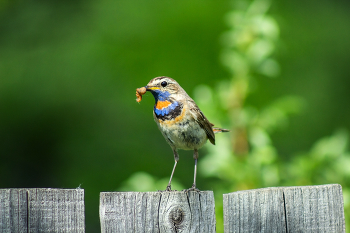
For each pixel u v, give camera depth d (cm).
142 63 1540
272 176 771
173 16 1552
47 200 450
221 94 816
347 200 691
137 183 770
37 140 1568
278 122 815
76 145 1543
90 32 1593
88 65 1563
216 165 775
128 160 1485
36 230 445
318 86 1498
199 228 475
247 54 799
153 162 1465
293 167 783
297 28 1560
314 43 1544
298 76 1505
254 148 796
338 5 1617
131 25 1572
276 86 1441
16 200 445
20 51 1591
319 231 477
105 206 469
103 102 1560
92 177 1470
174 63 1502
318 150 775
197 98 846
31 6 1636
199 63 1488
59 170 1532
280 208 479
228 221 479
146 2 1591
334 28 1571
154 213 471
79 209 454
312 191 482
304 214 479
